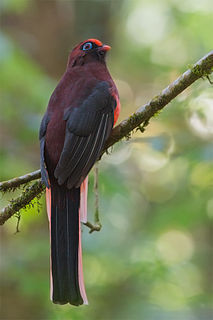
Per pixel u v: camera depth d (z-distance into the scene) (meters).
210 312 13.66
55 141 6.98
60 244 6.53
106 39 16.69
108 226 15.27
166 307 13.65
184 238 17.45
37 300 12.83
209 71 6.59
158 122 12.93
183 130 12.55
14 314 12.69
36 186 7.10
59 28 14.81
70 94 7.35
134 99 19.30
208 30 17.27
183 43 18.28
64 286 6.30
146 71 19.23
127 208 16.23
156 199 18.05
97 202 7.91
